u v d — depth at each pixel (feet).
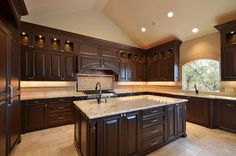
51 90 13.91
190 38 15.94
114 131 6.50
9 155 7.39
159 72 18.65
